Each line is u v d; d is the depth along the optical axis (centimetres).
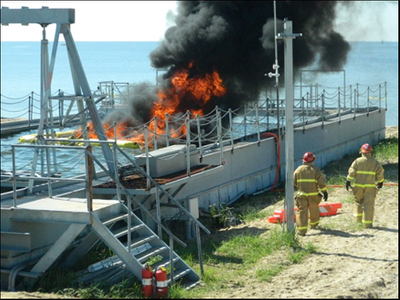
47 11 1159
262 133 1853
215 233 1321
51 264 948
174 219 1304
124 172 1269
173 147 1343
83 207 968
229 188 1595
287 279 956
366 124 2466
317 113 2448
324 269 998
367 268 992
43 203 1008
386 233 1211
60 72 9606
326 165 2086
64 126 1221
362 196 1280
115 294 891
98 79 7669
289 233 1174
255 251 1129
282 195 1686
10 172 1261
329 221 1338
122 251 930
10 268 959
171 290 899
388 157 2181
